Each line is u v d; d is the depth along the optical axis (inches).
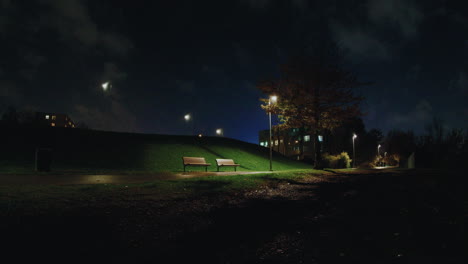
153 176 556.7
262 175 612.7
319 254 203.2
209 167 1035.9
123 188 394.6
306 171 791.1
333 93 916.0
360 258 194.7
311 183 569.3
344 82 926.4
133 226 253.4
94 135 1166.3
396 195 419.8
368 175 745.6
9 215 243.3
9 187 353.1
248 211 323.0
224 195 403.9
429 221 274.5
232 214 308.7
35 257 182.4
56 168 746.8
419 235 236.1
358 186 528.7
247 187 473.4
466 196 400.2
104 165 865.5
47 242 204.2
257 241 230.2
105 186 397.7
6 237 203.5
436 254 197.8
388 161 2864.2
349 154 2460.6
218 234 245.6
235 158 1245.7
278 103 930.1
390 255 198.4
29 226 225.1
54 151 924.6
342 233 247.0
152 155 1054.4
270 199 394.6
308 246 218.8
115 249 205.3
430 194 422.0
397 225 264.7
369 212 316.5
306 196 421.7
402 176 703.1
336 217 298.5
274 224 275.6
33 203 284.8
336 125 964.6
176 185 441.4
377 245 217.5
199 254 203.3
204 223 274.5
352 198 402.9
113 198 336.8
